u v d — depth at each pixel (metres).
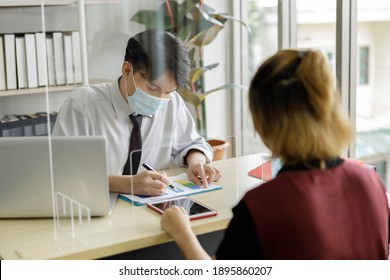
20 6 3.16
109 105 2.23
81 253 1.52
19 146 1.72
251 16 3.77
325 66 1.11
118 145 2.23
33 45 3.07
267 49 3.70
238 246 1.11
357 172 1.17
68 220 1.74
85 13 3.37
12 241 1.61
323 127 1.09
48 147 1.72
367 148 3.00
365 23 2.82
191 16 3.66
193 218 1.68
